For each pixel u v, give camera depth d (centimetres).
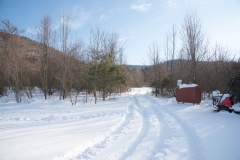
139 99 1677
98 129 595
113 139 501
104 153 406
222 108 796
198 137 488
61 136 514
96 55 1478
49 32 1792
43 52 1742
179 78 1870
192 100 1077
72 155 399
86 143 458
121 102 1438
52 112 1020
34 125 679
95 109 1077
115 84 1619
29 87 1839
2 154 383
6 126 666
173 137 504
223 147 413
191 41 1547
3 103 1513
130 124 677
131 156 388
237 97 1092
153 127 619
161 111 934
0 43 1775
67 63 1541
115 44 2134
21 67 1662
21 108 1210
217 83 1437
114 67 1577
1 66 1805
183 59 1831
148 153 402
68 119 805
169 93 1973
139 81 5303
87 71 1492
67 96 1762
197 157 377
